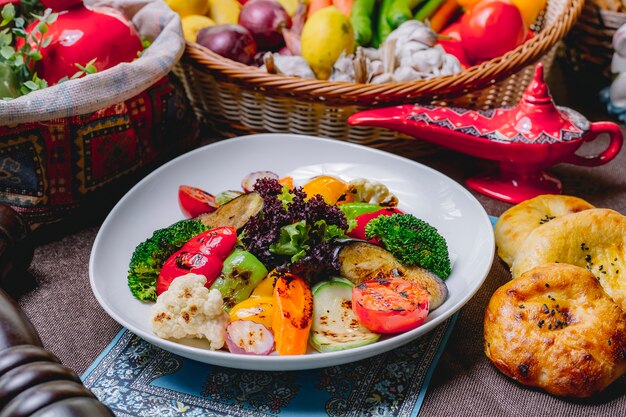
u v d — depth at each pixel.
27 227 0.89
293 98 1.11
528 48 1.13
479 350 0.83
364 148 1.06
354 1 1.30
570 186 1.15
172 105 1.12
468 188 1.14
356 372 0.80
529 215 0.96
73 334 0.86
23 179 0.97
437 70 1.16
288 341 0.75
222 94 1.18
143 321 0.82
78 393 0.53
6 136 0.93
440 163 1.20
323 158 1.07
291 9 1.31
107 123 1.01
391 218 0.88
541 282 0.80
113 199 1.08
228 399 0.76
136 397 0.76
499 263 0.96
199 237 0.85
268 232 0.84
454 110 1.06
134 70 1.00
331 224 0.85
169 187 1.02
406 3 1.29
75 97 0.94
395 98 1.09
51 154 0.97
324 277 0.82
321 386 0.78
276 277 0.81
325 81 1.08
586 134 1.03
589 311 0.78
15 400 0.52
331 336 0.77
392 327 0.76
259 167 1.07
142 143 1.09
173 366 0.80
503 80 1.14
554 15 1.37
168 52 1.05
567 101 1.41
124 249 0.92
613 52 1.33
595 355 0.75
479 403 0.77
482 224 0.92
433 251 0.85
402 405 0.76
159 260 0.86
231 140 1.07
